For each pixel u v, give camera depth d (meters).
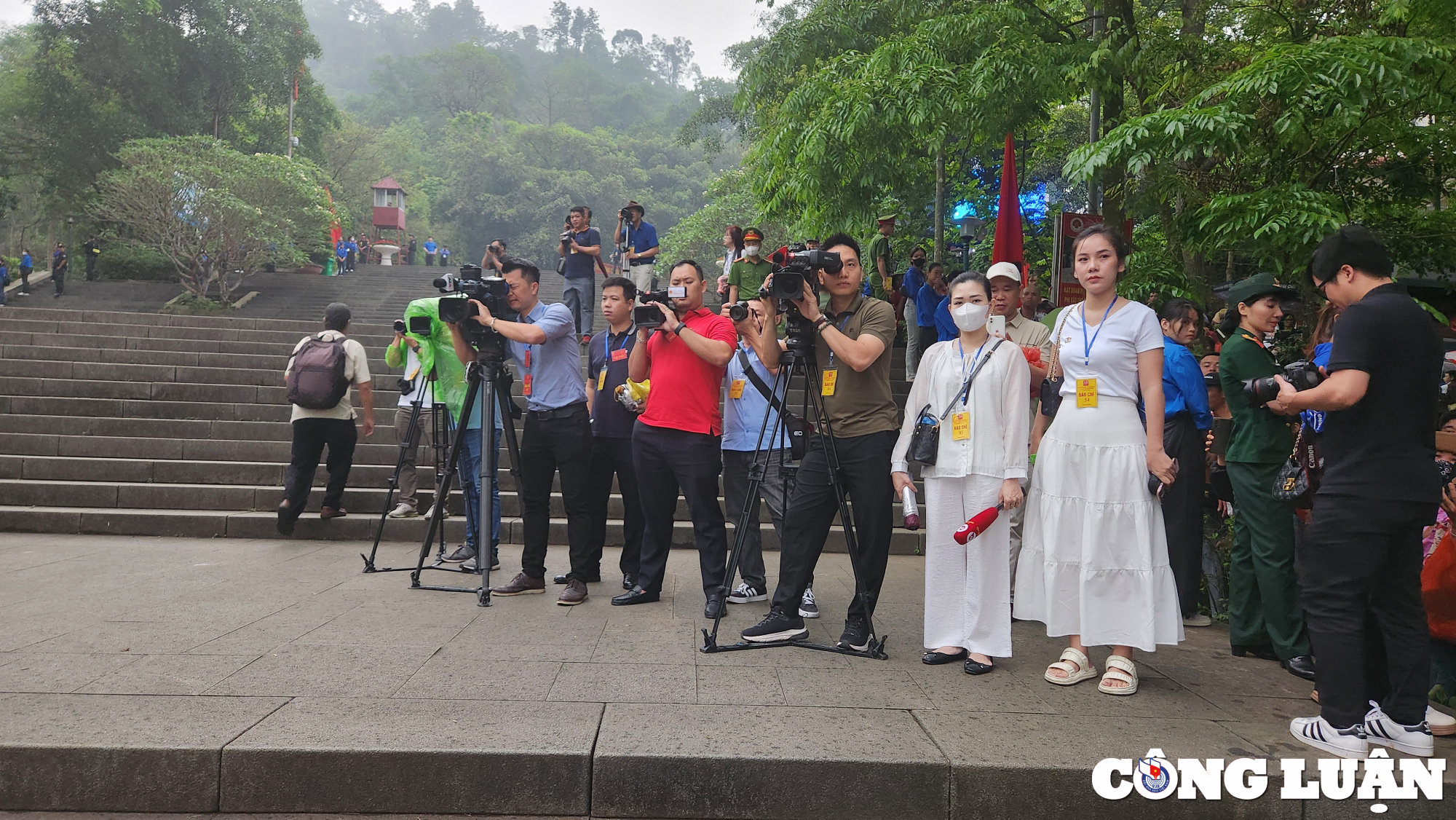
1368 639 3.23
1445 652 3.78
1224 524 5.55
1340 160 6.20
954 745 2.74
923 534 6.93
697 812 2.57
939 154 10.10
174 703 2.92
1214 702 3.35
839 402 3.91
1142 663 3.97
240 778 2.53
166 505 7.08
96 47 29.88
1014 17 7.60
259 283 25.28
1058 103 8.32
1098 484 3.46
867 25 10.60
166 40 31.05
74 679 3.14
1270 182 6.18
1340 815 2.61
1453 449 3.78
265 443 7.88
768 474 4.99
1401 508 2.84
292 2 35.12
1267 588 3.88
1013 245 8.01
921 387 3.93
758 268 9.13
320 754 2.54
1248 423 4.02
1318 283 3.16
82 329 11.13
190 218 21.83
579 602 4.68
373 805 2.54
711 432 4.51
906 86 7.78
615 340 5.02
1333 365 2.90
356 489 7.24
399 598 4.69
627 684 3.27
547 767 2.56
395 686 3.15
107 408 8.50
